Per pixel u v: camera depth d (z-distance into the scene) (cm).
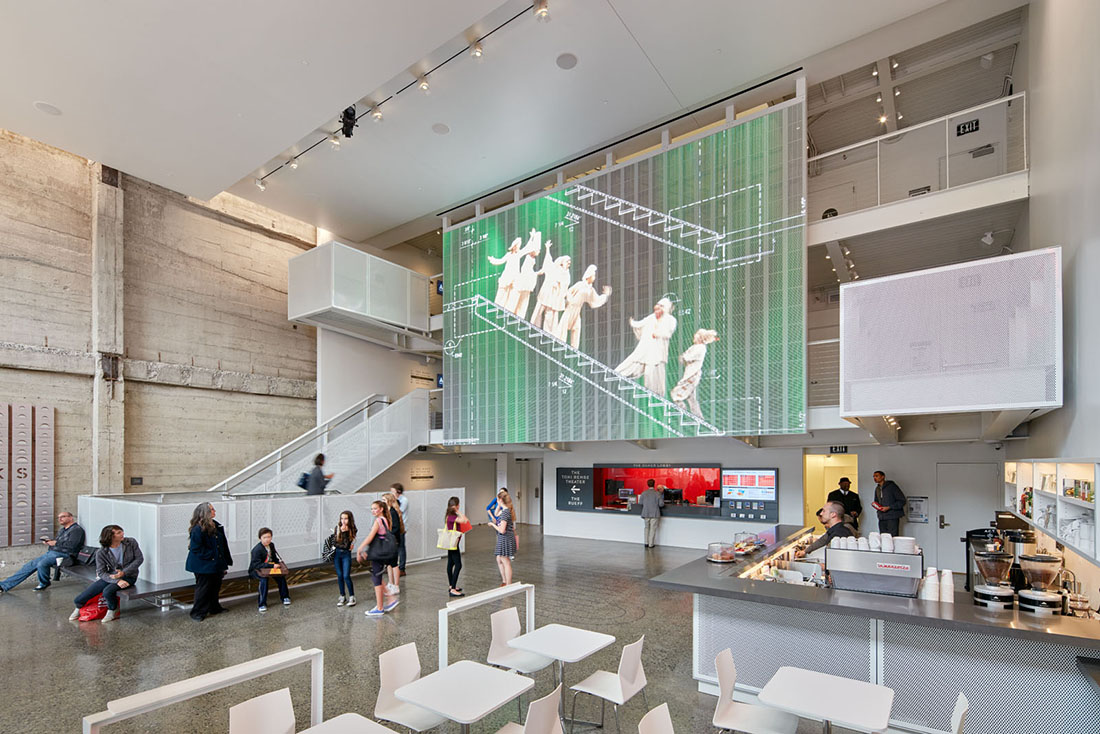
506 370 1141
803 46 777
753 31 746
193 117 841
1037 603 358
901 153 958
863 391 493
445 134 977
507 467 1733
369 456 1161
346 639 586
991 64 890
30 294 951
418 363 1603
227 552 687
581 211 1054
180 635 603
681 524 1193
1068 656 333
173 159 955
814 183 1037
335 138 968
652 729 277
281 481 1048
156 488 1087
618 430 970
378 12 650
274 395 1285
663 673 489
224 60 722
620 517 1285
